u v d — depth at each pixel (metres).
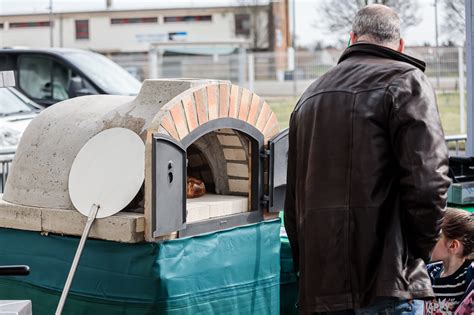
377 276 3.35
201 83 4.10
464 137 6.97
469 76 6.14
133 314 3.88
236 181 4.48
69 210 4.10
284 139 4.46
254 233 4.31
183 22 28.09
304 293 3.56
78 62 13.27
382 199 3.37
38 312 4.23
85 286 4.02
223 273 4.13
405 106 3.32
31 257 4.25
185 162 3.94
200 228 4.06
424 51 23.23
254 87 28.55
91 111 4.42
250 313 4.29
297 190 3.65
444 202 3.30
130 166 4.02
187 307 3.95
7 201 4.43
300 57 29.97
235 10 30.59
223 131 4.39
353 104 3.42
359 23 3.63
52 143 4.36
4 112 9.97
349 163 3.41
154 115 4.11
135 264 3.86
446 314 3.86
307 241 3.52
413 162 3.28
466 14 6.11
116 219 3.86
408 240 3.41
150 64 26.98
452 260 3.86
